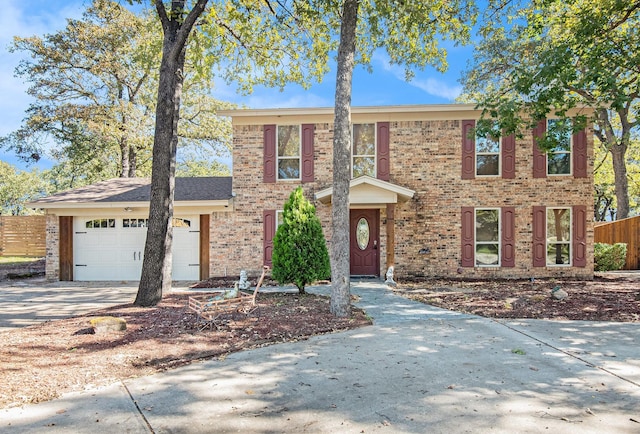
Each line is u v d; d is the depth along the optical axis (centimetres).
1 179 4378
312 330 673
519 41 1711
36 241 1703
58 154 2270
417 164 1352
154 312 797
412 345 594
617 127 2139
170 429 345
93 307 926
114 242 1438
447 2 983
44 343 594
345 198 796
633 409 379
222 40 1172
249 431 342
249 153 1392
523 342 604
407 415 370
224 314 759
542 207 1326
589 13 1046
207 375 476
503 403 394
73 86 2169
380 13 938
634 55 980
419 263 1346
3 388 429
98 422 357
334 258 786
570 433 334
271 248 1379
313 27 1159
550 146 993
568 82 974
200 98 2431
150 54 1255
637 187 2759
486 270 1334
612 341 607
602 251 1606
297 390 431
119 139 2291
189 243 1414
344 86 808
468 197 1341
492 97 1062
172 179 1016
